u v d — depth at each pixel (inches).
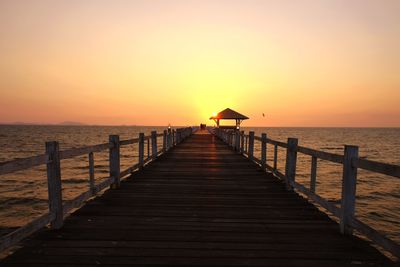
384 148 2266.2
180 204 224.7
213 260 134.3
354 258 137.7
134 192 262.1
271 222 186.2
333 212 177.6
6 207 528.4
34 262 129.7
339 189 700.0
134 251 141.6
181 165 426.3
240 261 133.8
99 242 151.1
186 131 1165.1
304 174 927.7
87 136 3944.4
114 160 276.7
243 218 193.5
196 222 184.2
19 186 705.6
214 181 313.7
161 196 248.7
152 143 487.2
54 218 164.7
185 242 153.1
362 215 496.7
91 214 197.2
